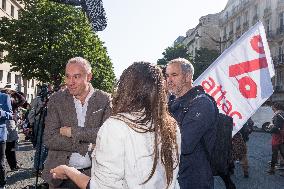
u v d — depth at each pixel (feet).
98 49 111.04
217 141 12.45
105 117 10.51
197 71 172.24
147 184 5.98
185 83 10.74
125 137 5.92
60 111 10.49
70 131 9.89
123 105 6.18
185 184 9.71
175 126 6.66
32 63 89.76
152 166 6.03
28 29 89.15
